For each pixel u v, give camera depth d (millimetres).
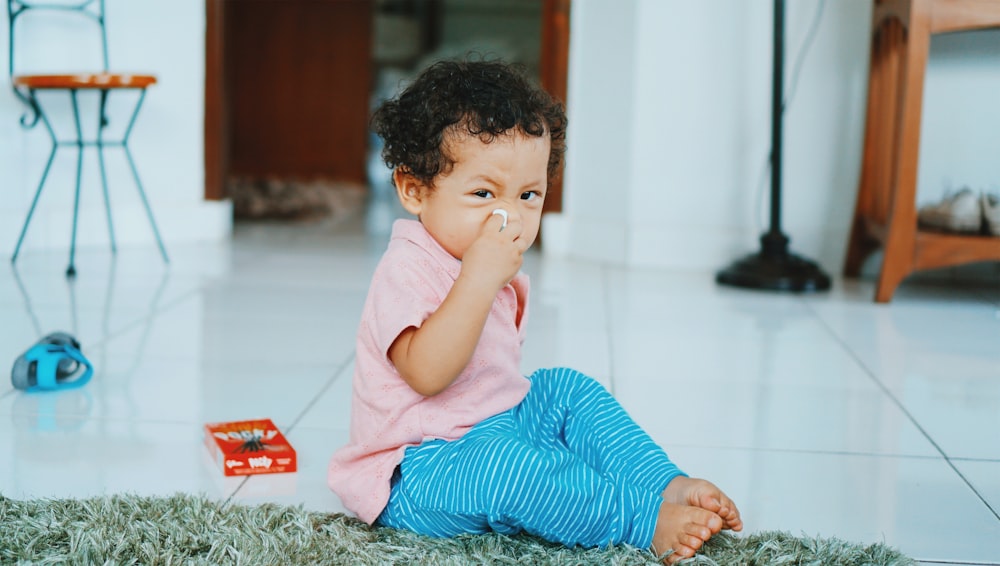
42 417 1476
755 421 1562
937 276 2941
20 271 2629
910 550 1102
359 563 972
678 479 1074
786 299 2604
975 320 2387
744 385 1769
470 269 996
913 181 2504
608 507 1012
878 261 2998
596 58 3123
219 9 3312
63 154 3008
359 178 4836
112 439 1391
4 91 2834
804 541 1067
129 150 3143
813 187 2988
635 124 3014
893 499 1254
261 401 1593
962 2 2391
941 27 2408
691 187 3027
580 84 3188
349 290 2533
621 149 3070
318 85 4750
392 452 1077
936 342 2145
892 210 2525
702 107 2988
